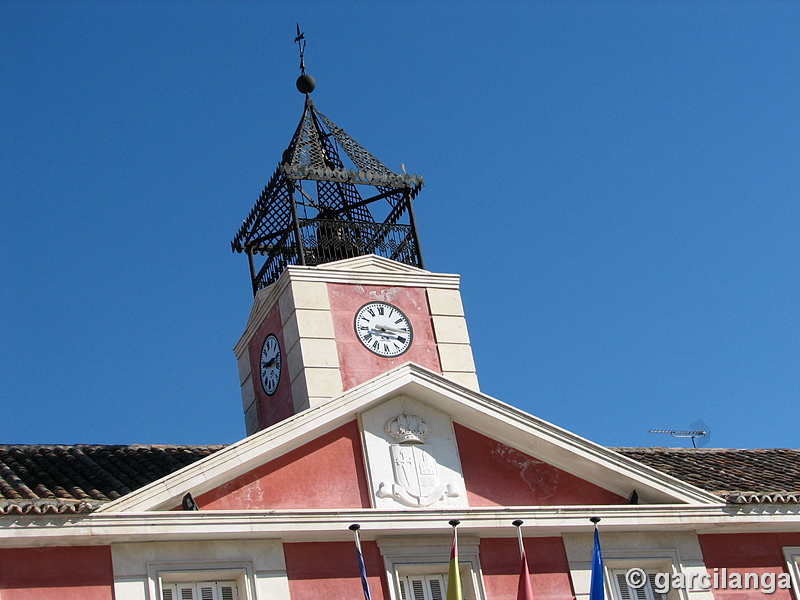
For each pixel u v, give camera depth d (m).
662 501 22.27
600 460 21.95
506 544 21.22
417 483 20.91
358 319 24.19
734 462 26.22
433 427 21.55
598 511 21.50
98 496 18.88
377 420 21.23
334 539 20.09
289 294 24.06
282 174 25.30
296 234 24.84
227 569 19.27
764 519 22.55
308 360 23.41
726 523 22.30
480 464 21.61
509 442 21.97
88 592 18.33
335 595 19.77
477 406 21.55
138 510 18.66
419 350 24.39
